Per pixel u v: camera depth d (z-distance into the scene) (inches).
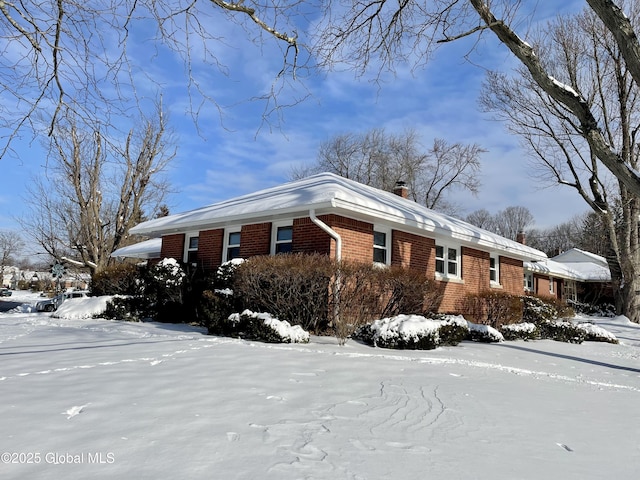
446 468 126.4
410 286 430.0
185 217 617.6
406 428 160.1
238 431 146.3
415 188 1612.9
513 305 564.4
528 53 329.1
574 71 831.7
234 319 374.0
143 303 570.6
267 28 265.4
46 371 227.9
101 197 966.4
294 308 403.5
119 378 212.4
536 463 135.4
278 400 184.5
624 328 821.2
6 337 379.6
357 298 398.9
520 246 782.5
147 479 110.3
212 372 228.7
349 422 162.1
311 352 304.7
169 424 150.5
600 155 327.6
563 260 1711.4
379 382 227.5
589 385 276.4
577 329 552.7
